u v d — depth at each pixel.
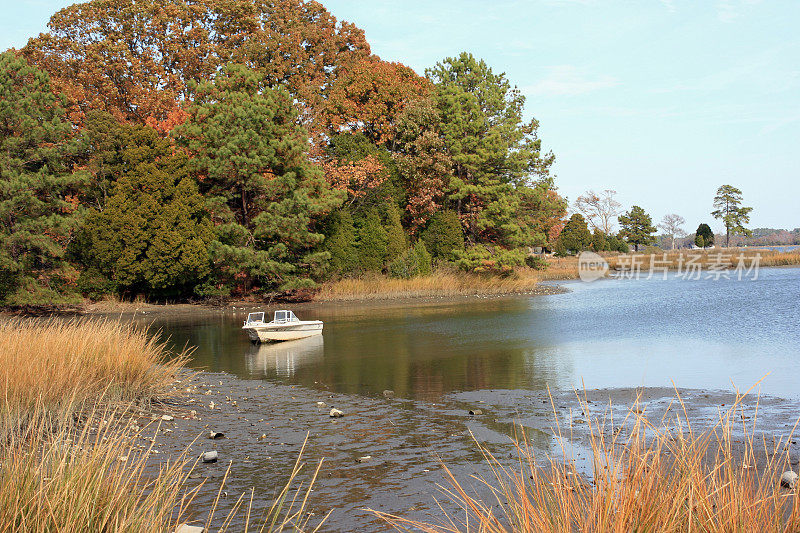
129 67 50.12
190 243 37.00
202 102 41.38
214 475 7.98
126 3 51.44
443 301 39.06
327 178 46.25
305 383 15.05
